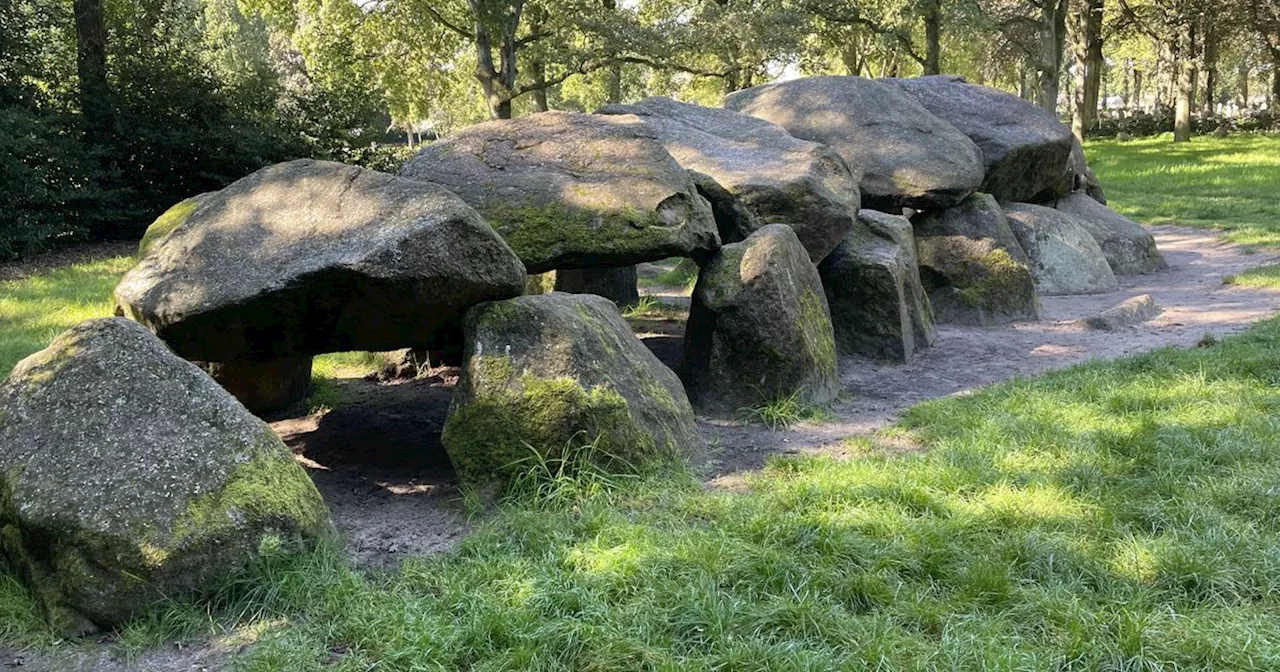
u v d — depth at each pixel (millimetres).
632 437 4562
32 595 3396
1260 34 38062
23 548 3426
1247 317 8484
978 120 10977
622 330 5184
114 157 16547
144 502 3365
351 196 4574
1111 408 5484
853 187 7641
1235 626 3053
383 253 4188
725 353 5965
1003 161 10539
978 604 3297
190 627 3256
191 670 3066
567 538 3836
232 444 3621
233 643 3205
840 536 3711
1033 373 6930
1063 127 11289
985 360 7504
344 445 5648
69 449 3482
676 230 5770
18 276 12422
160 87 17141
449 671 2967
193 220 4863
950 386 6707
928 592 3395
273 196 4750
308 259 4289
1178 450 4641
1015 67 46719
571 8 23609
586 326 4730
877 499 4148
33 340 7949
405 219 4352
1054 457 4684
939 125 9648
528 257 5645
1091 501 4098
